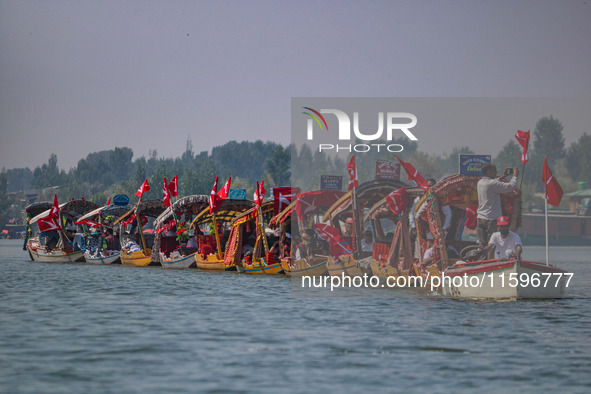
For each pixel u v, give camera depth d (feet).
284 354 175.83
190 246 509.76
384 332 207.62
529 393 140.87
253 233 460.96
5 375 153.99
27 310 258.37
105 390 142.10
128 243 556.51
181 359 170.09
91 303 280.51
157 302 282.56
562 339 197.47
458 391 142.00
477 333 206.08
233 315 244.22
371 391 141.79
